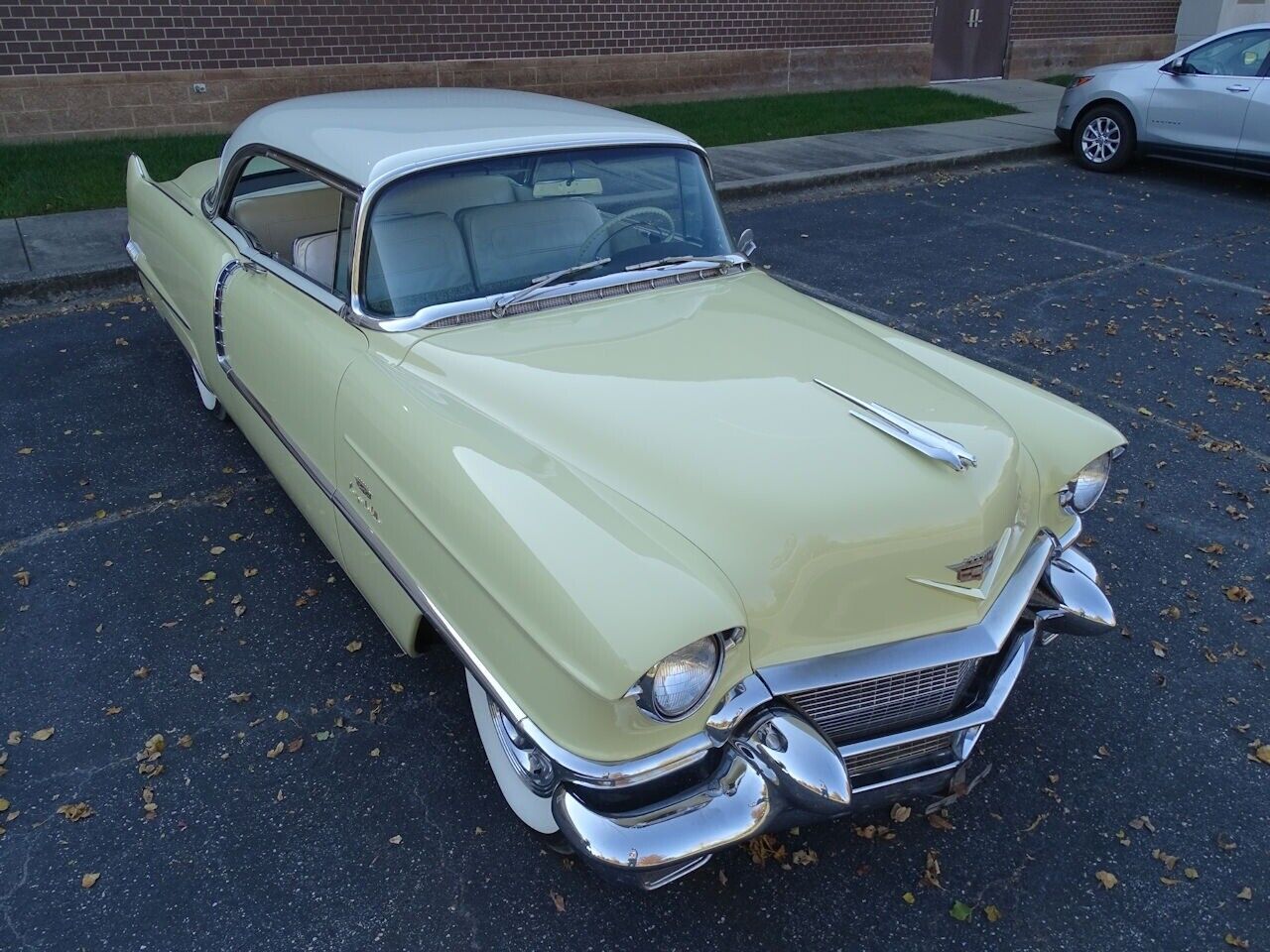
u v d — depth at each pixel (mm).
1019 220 9234
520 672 2328
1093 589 3043
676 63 12133
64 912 2564
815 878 2756
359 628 3641
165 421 5035
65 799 2900
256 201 4293
